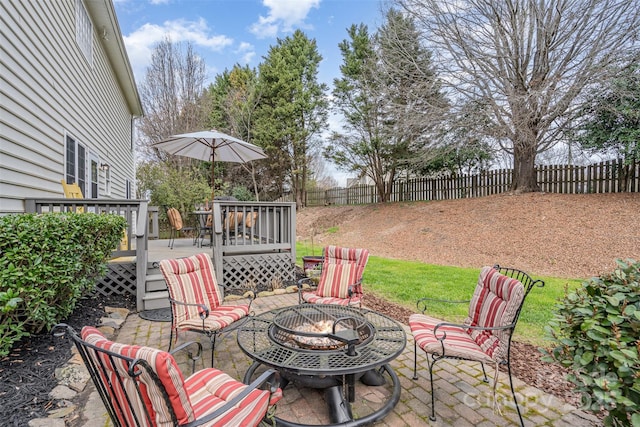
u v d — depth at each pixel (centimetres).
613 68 768
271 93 1862
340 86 1457
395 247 967
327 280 396
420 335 252
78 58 616
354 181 1978
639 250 611
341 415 209
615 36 772
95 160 741
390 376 262
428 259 827
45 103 473
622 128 812
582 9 783
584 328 161
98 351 133
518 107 878
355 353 211
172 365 124
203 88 2042
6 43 371
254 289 539
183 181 1413
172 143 636
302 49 1869
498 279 254
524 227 836
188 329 288
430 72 1029
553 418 214
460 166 1250
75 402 226
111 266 462
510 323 226
